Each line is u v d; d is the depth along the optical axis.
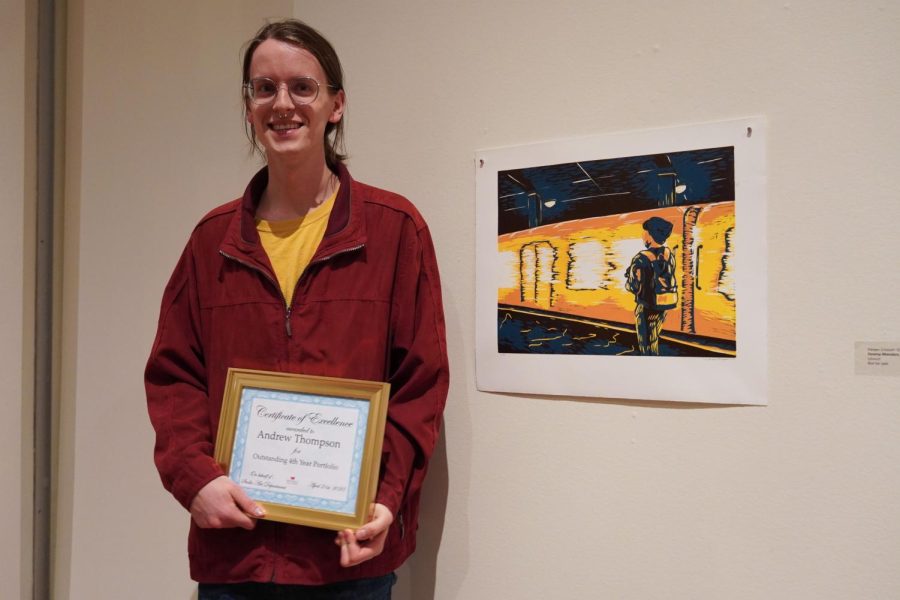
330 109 1.26
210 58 1.72
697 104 1.23
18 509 1.89
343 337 1.22
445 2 1.46
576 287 1.32
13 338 1.90
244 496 1.15
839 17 1.14
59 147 1.92
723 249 1.20
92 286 1.87
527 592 1.34
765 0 1.19
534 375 1.35
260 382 1.21
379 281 1.24
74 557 1.88
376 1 1.53
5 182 1.91
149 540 1.76
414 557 1.46
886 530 1.09
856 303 1.12
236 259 1.26
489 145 1.41
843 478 1.12
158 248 1.77
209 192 1.71
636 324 1.26
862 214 1.12
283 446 1.18
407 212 1.29
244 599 1.22
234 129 1.68
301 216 1.29
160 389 1.30
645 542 1.25
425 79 1.48
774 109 1.18
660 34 1.26
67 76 1.93
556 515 1.32
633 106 1.28
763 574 1.17
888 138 1.11
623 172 1.28
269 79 1.20
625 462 1.27
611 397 1.28
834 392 1.13
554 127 1.35
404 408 1.22
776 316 1.17
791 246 1.16
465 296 1.43
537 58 1.37
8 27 1.90
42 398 1.90
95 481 1.85
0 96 1.92
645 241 1.26
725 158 1.21
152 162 1.79
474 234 1.42
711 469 1.21
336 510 1.13
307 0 1.62
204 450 1.22
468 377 1.42
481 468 1.40
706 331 1.21
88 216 1.88
